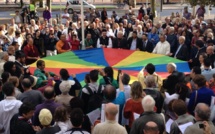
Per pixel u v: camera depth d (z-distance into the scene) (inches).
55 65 451.8
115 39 555.8
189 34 565.6
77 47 558.6
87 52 500.7
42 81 337.4
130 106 251.3
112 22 716.7
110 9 1608.0
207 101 265.4
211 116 260.5
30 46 490.6
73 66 446.3
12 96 251.4
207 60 349.7
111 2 1975.9
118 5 1743.4
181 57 487.2
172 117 240.8
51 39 556.1
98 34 600.1
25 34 597.0
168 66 334.0
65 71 302.8
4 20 1159.6
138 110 249.8
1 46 490.9
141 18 922.7
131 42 544.1
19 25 680.4
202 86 269.9
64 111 213.5
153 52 521.3
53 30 578.6
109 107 203.9
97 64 458.0
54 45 557.3
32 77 319.0
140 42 539.8
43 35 560.1
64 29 634.8
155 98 262.2
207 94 266.1
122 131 202.7
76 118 198.4
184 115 221.1
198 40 465.7
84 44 534.6
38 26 673.0
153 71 319.9
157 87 306.7
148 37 584.7
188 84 312.7
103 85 278.4
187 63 452.4
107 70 307.3
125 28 653.3
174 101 225.3
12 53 408.2
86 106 271.9
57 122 213.2
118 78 325.4
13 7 1585.9
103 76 309.1
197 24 649.6
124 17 869.2
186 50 487.5
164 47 510.3
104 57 481.1
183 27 639.1
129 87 276.8
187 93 272.2
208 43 478.6
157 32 622.8
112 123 204.7
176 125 218.1
